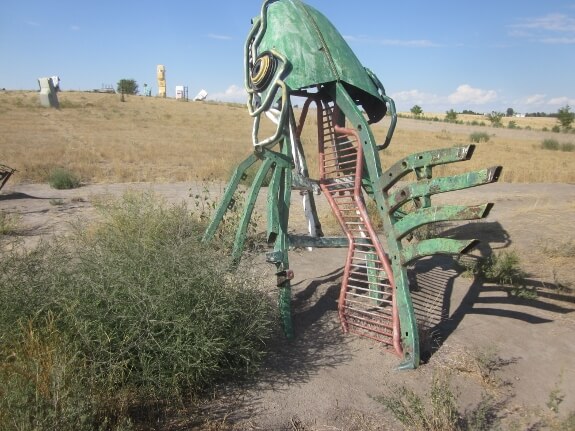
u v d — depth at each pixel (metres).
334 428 3.87
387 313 6.05
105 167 20.95
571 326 5.81
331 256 8.77
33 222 10.62
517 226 10.39
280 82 5.82
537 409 4.14
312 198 7.61
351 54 6.28
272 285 6.77
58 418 2.95
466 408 4.14
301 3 6.36
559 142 44.38
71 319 3.76
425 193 4.59
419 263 8.41
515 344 5.36
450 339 5.45
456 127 64.06
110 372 3.65
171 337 3.94
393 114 6.39
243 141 34.69
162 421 3.76
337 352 5.11
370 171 5.43
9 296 3.84
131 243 4.78
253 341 4.69
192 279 4.16
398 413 3.83
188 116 55.81
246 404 4.10
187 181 17.75
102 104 60.66
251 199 6.15
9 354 3.49
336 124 6.46
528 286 7.06
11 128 36.25
